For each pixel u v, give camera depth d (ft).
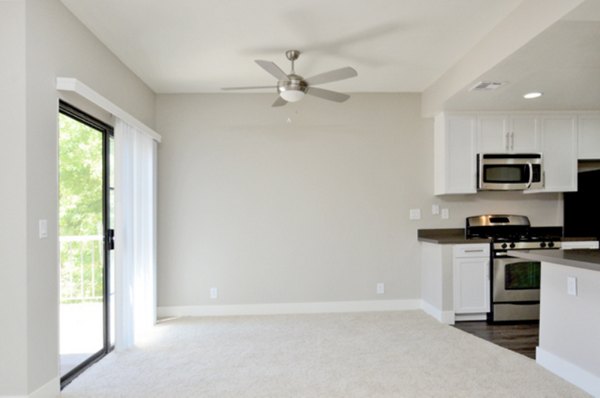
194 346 10.62
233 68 11.73
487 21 8.92
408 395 7.71
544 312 9.04
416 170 14.47
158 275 13.87
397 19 8.80
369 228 14.37
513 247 12.80
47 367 7.55
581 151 13.78
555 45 8.07
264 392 7.90
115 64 10.75
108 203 10.39
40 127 7.38
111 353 10.15
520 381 8.29
